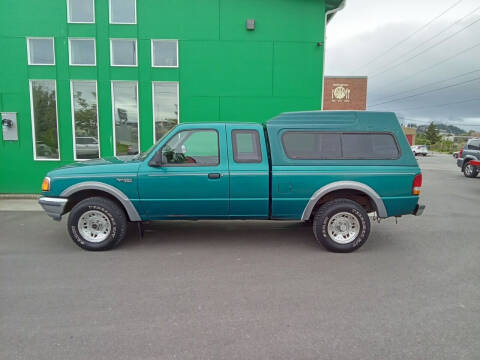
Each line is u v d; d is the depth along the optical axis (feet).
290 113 15.60
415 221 21.80
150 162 14.90
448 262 14.33
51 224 20.03
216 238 17.48
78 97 28.86
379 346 8.39
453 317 9.81
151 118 29.25
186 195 15.10
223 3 28.32
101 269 13.21
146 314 9.86
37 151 29.19
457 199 30.27
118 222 15.19
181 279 12.35
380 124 15.49
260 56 28.94
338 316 9.82
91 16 28.09
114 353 8.05
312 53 29.01
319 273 13.00
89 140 29.32
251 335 8.84
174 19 28.32
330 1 29.22
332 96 52.85
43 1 27.55
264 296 11.05
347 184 14.99
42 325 9.20
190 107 29.27
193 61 28.81
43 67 28.14
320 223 15.25
